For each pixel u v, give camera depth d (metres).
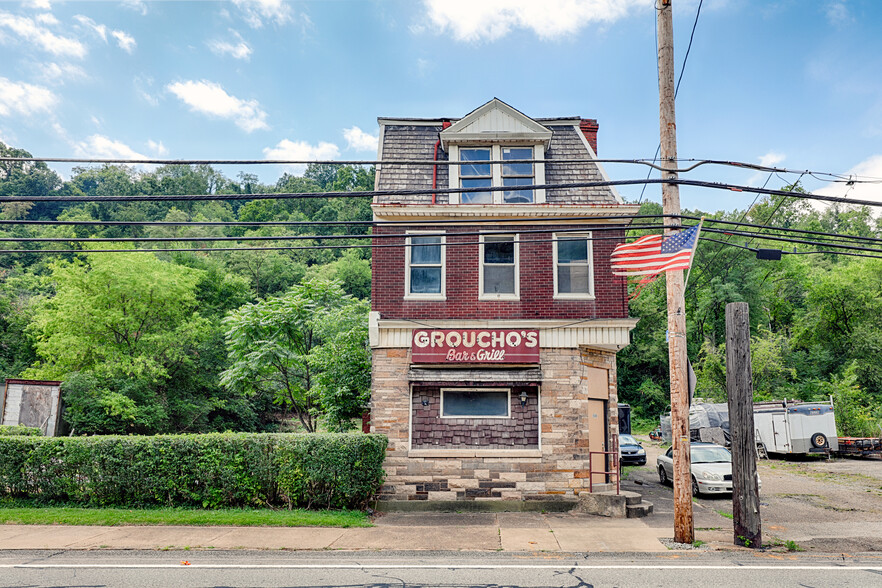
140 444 14.12
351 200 96.31
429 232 16.00
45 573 8.95
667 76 11.56
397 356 15.52
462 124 16.59
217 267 51.22
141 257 33.91
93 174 113.69
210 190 120.56
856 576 8.90
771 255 11.62
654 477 22.91
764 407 29.69
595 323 15.30
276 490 14.14
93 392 29.52
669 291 11.59
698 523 13.51
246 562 9.70
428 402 15.34
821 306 50.81
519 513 14.43
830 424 28.08
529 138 16.58
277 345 19.45
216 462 14.04
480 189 10.17
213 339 39.31
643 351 53.81
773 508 15.81
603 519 13.70
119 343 33.50
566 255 16.03
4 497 14.41
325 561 9.79
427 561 9.80
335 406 18.81
